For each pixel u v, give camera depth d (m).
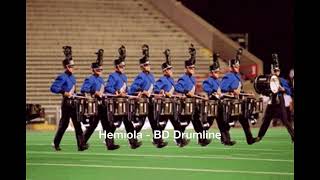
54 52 40.56
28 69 39.25
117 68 21.88
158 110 22.47
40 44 40.94
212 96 23.20
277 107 23.31
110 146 22.22
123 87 21.88
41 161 18.83
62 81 21.17
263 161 18.77
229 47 40.12
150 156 20.31
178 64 41.22
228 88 23.25
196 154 20.92
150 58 41.31
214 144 24.73
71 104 21.38
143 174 16.00
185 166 17.62
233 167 17.38
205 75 40.25
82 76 39.62
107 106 21.75
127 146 24.02
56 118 35.19
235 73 23.39
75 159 19.41
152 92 22.47
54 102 38.03
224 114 23.28
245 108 23.58
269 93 23.38
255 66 38.09
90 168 17.20
